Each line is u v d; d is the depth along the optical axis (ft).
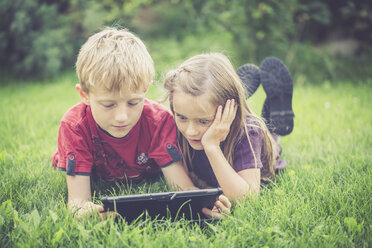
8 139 9.28
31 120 11.21
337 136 9.73
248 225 5.37
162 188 7.08
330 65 18.33
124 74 5.35
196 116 5.92
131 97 5.52
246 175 6.40
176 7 22.76
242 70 8.65
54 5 19.99
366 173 7.19
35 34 19.45
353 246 5.03
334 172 7.34
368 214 5.77
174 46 20.70
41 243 5.01
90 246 5.02
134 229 5.19
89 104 5.87
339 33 21.63
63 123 6.34
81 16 20.18
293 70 18.38
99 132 6.42
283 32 19.38
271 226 5.49
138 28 21.80
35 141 9.44
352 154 8.38
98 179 7.35
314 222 5.55
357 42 21.36
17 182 6.84
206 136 6.13
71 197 6.22
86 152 6.37
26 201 6.16
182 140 6.91
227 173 6.13
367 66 19.11
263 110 8.82
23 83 18.70
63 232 5.14
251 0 18.15
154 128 6.70
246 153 6.45
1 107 13.23
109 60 5.39
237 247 5.03
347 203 5.96
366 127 10.36
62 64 20.27
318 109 12.67
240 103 6.35
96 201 6.47
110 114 5.63
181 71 6.05
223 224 5.59
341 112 11.98
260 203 6.11
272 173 7.14
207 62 6.09
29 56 19.31
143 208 5.38
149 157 6.91
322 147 9.03
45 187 6.83
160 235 5.19
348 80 17.66
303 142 9.53
